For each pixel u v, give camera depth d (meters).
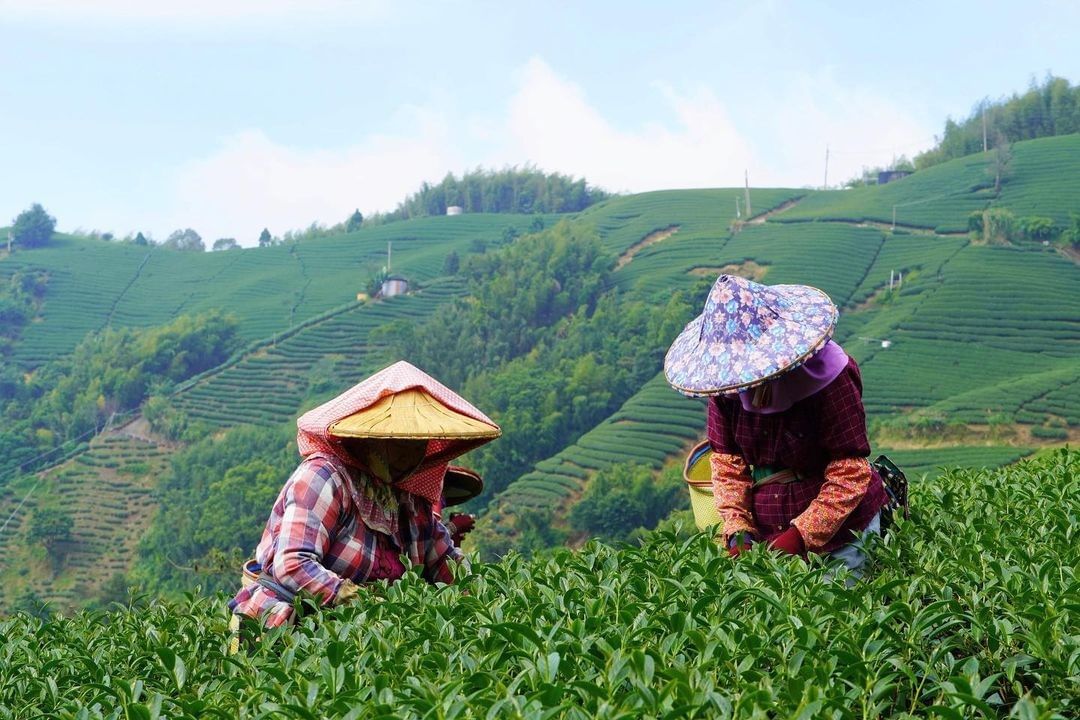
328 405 4.20
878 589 2.90
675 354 4.30
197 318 132.50
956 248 115.25
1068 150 137.75
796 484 4.18
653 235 150.12
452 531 4.80
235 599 4.11
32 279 156.62
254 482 90.81
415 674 2.67
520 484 83.94
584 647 2.61
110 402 118.31
